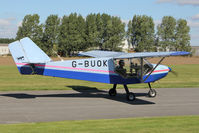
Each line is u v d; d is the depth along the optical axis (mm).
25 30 91750
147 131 7297
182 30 89875
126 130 7379
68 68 12914
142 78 13258
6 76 25312
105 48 91875
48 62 12750
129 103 12180
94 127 7684
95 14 93625
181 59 71312
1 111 10055
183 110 10648
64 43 90125
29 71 12594
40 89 16312
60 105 11406
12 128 7574
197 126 7855
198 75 27609
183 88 17531
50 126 7797
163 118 8984
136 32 94750
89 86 18312
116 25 90000
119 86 18344
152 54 11844
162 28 91688
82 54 14320
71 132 7160
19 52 12461
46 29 90688
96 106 11328
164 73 13906
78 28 91250
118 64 13195
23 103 11719
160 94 14977
